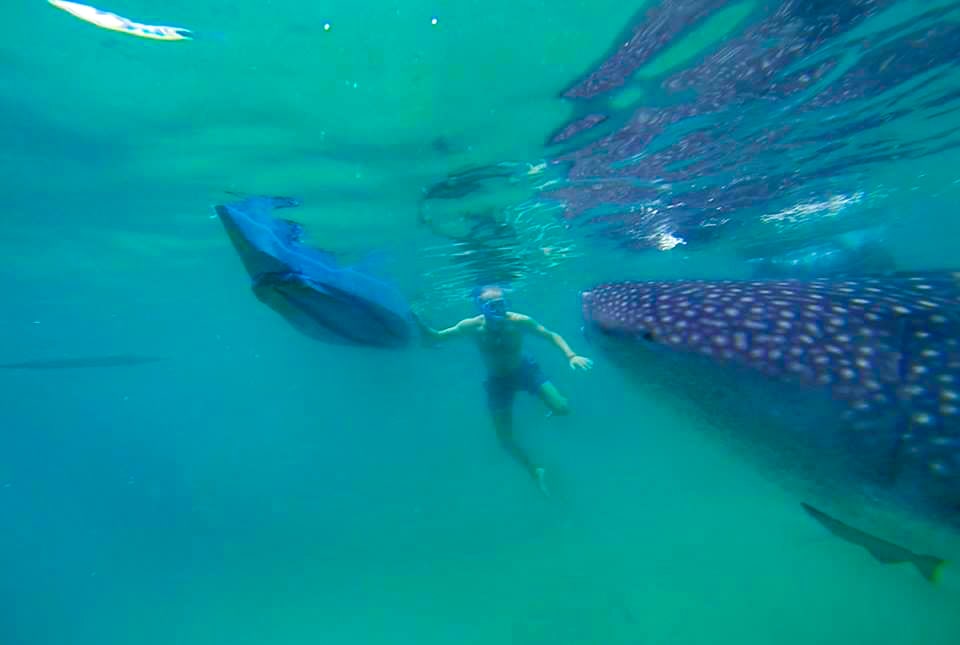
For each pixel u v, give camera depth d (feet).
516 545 69.21
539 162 31.65
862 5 20.34
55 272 58.34
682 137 30.55
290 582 71.46
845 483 5.25
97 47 20.94
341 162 30.30
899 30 22.24
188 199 36.37
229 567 85.30
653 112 27.09
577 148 30.37
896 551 5.83
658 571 48.70
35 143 28.17
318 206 36.37
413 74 22.58
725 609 37.96
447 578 61.93
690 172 36.29
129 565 102.94
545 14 19.57
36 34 20.21
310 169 31.17
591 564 55.57
